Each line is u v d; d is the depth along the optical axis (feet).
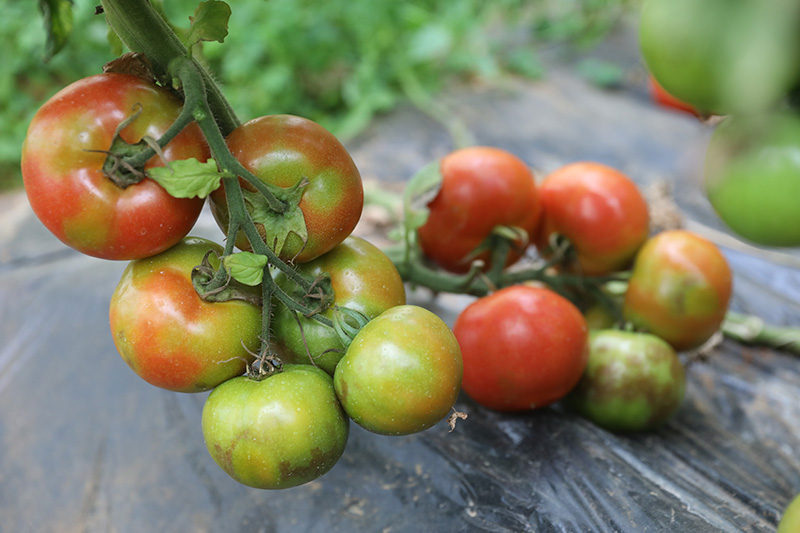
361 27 6.03
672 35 1.07
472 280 2.33
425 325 1.58
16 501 2.18
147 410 2.38
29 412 2.42
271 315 1.71
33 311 2.86
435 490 2.06
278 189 1.63
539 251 2.56
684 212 3.90
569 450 2.14
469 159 2.38
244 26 5.69
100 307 2.83
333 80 6.15
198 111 1.54
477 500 2.02
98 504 2.14
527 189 2.37
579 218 2.38
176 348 1.61
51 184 1.54
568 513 1.96
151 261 1.65
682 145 4.76
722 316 2.31
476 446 2.16
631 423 2.24
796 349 2.71
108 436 2.32
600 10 6.63
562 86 5.85
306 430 1.57
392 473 2.11
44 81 6.49
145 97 1.58
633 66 6.22
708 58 1.06
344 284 1.72
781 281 3.28
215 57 5.82
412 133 5.00
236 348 1.64
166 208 1.58
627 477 2.05
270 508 2.06
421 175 2.39
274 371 1.63
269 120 1.68
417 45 5.61
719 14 1.03
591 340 2.29
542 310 2.14
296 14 5.75
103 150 1.54
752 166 1.20
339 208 1.67
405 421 1.57
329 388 1.61
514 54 6.21
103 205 1.55
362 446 2.19
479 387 2.19
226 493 2.13
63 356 2.60
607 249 2.37
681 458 2.21
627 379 2.20
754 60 1.04
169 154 1.58
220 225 1.71
